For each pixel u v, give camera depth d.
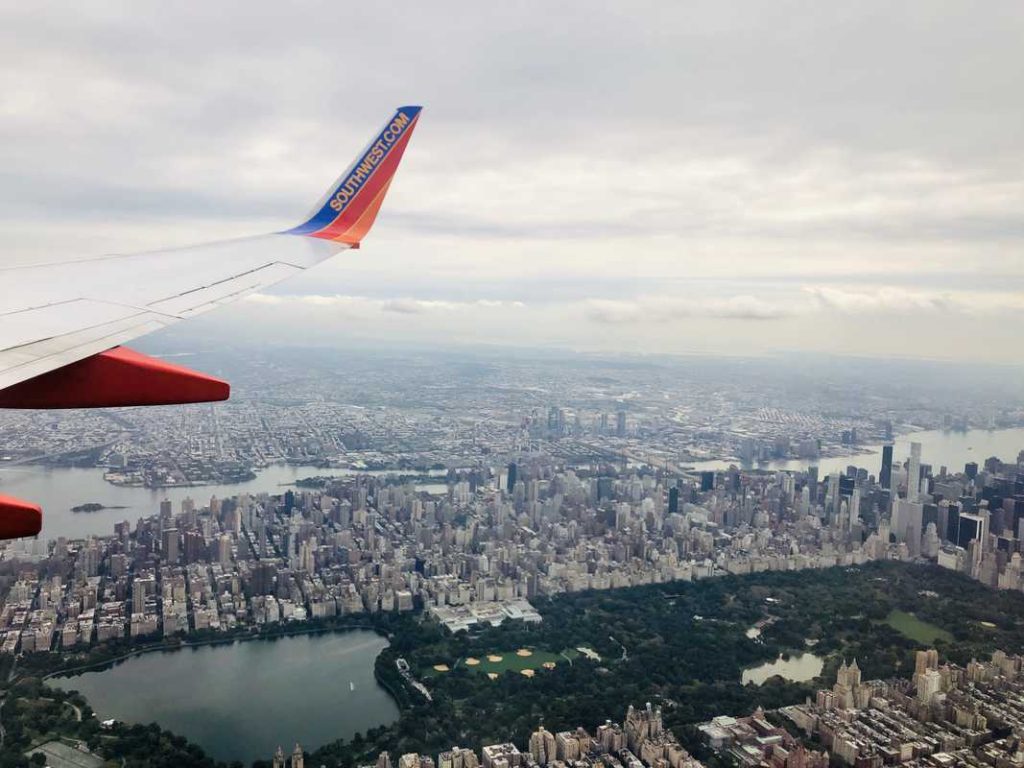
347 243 7.02
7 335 4.08
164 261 6.10
